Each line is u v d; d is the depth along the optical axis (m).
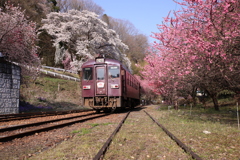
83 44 34.75
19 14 15.10
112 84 14.79
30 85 24.34
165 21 8.29
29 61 16.81
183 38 8.17
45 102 21.23
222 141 5.01
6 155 3.96
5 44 14.43
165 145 4.58
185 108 19.41
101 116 12.18
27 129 7.21
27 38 16.19
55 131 6.70
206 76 8.26
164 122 8.74
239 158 3.66
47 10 48.09
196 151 4.14
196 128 7.03
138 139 5.27
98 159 3.37
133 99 22.91
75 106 23.23
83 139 5.22
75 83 33.66
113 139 4.93
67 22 36.03
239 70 7.23
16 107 13.53
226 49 6.71
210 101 24.08
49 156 3.81
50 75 32.75
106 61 15.08
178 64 9.44
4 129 6.67
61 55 46.03
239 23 6.28
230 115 11.98
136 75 52.72
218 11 6.32
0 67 12.30
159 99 58.41
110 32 39.28
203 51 6.99
